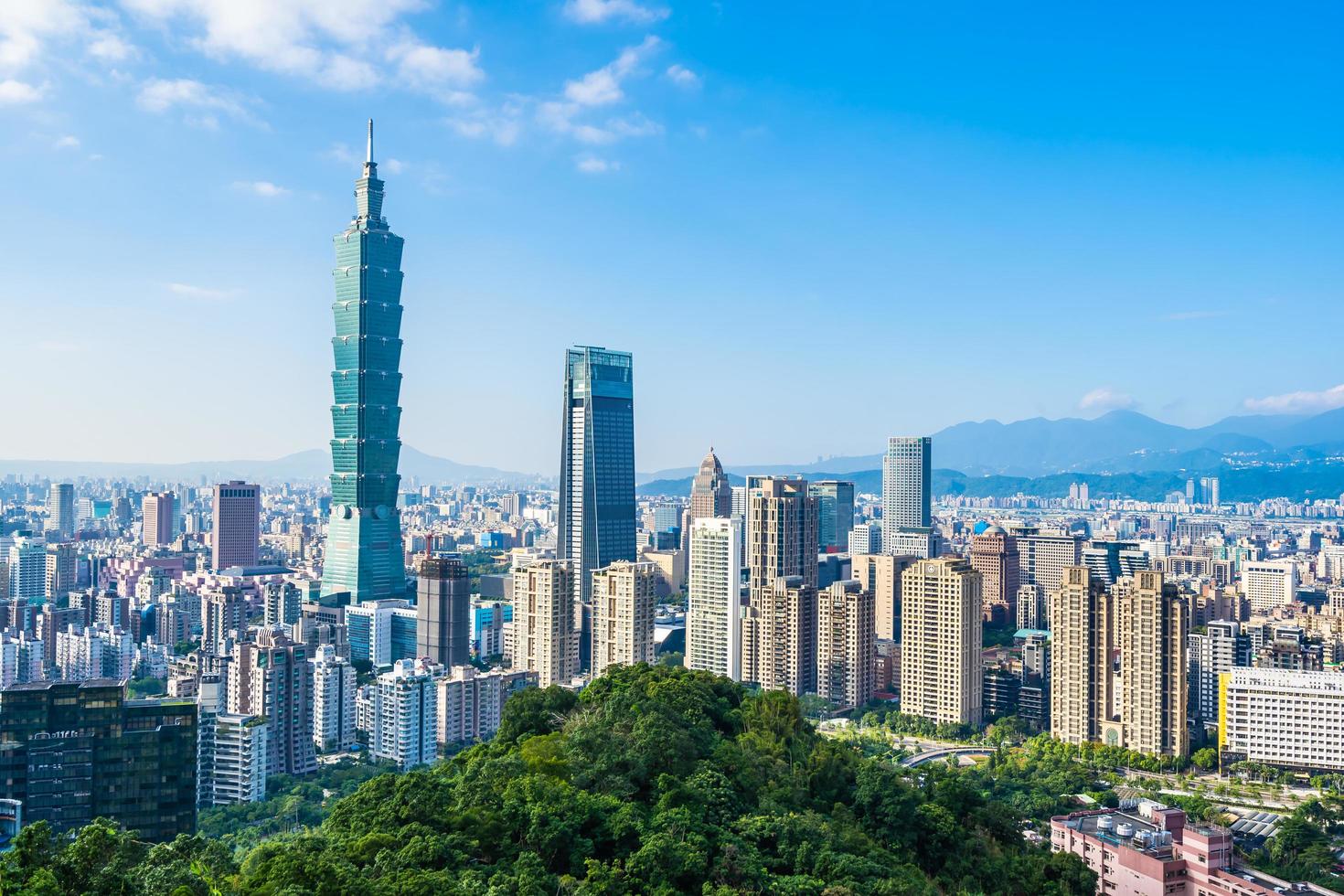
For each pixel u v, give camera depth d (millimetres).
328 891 189250
